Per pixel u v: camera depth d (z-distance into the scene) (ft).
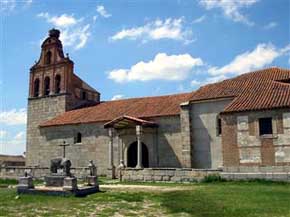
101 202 52.08
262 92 90.38
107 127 114.73
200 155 99.91
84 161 124.67
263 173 76.02
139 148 104.99
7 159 227.81
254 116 81.61
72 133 129.70
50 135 135.85
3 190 71.10
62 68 149.07
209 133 99.50
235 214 40.98
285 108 78.28
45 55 155.43
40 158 137.69
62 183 65.26
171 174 83.97
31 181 63.77
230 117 84.43
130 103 130.31
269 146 78.79
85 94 156.66
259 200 50.08
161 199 53.93
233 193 57.67
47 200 54.49
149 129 112.06
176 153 108.17
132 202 51.80
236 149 82.43
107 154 119.85
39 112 150.61
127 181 88.17
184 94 123.24
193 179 81.25
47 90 152.56
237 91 97.04
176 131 109.29
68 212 44.47
